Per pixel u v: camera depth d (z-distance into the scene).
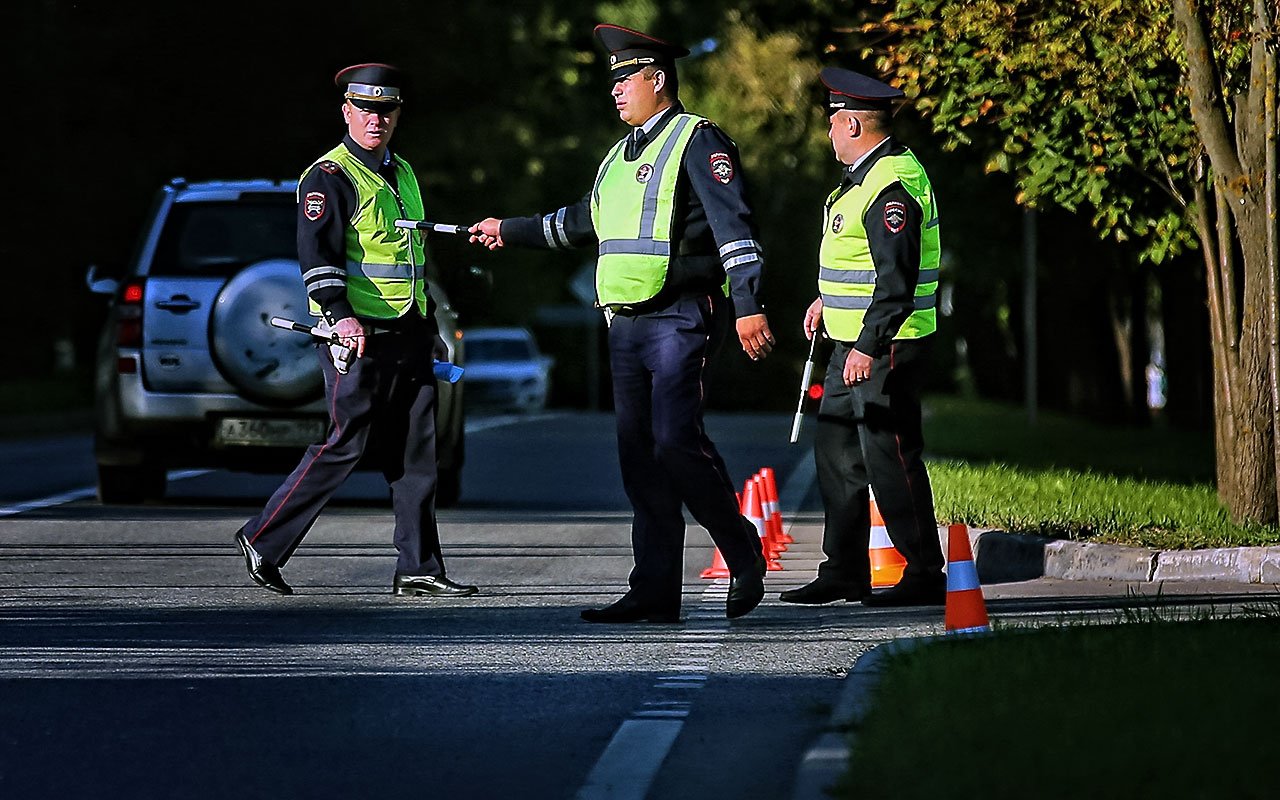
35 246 106.25
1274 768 15.05
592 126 126.69
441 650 23.55
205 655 23.14
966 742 16.27
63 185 102.31
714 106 131.25
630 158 25.53
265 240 41.16
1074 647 20.83
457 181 117.38
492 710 19.88
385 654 23.25
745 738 18.59
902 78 39.62
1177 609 25.41
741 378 131.38
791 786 16.70
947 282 93.38
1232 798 14.34
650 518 26.11
